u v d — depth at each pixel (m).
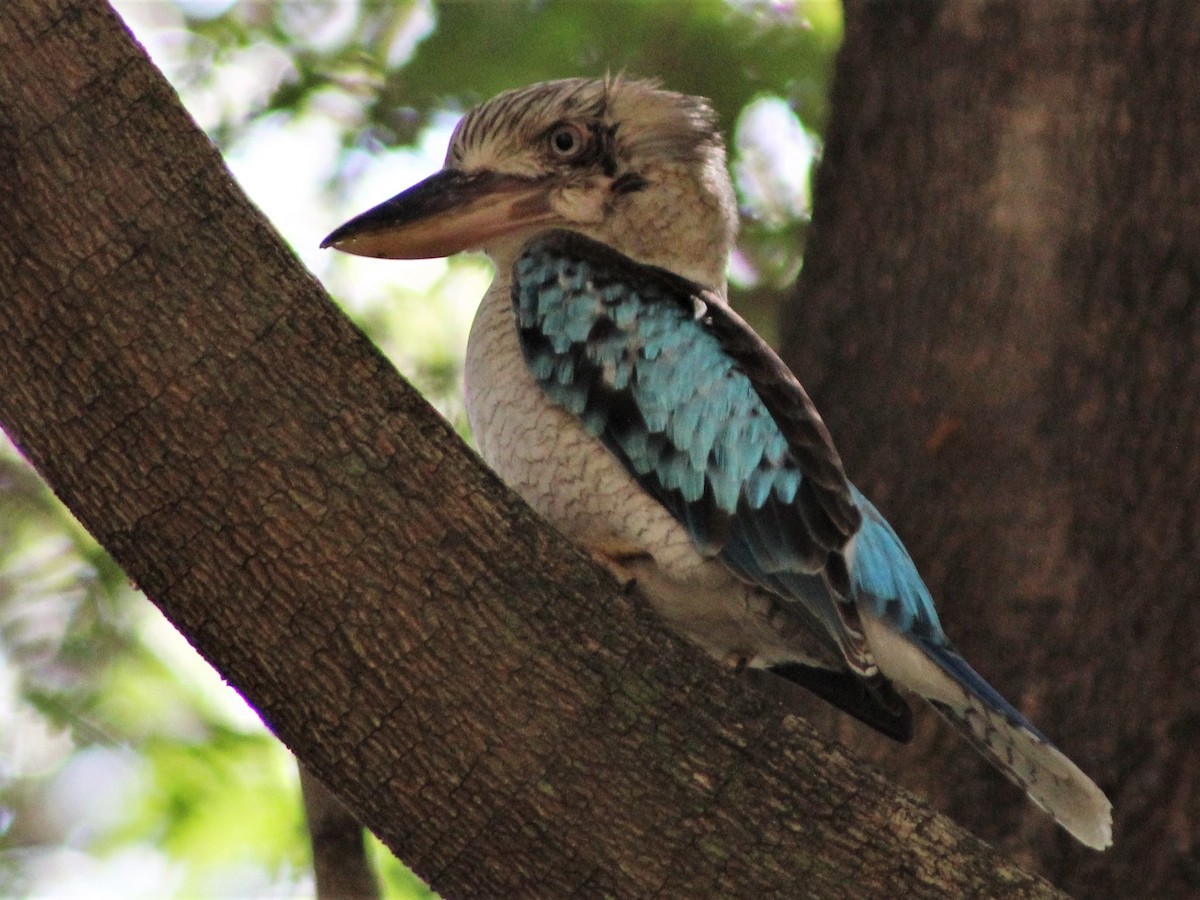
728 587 7.25
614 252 7.91
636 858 5.70
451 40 12.73
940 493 9.38
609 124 8.22
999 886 5.91
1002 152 9.75
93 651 11.40
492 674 5.63
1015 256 9.60
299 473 5.51
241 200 5.60
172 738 11.41
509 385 7.55
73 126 5.41
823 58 12.78
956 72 9.94
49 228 5.38
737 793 5.78
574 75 12.69
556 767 5.66
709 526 7.16
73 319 5.40
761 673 9.46
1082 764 8.95
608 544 7.36
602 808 5.68
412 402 5.71
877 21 10.30
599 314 7.50
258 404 5.50
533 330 7.54
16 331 5.43
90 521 5.60
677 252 8.23
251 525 5.49
